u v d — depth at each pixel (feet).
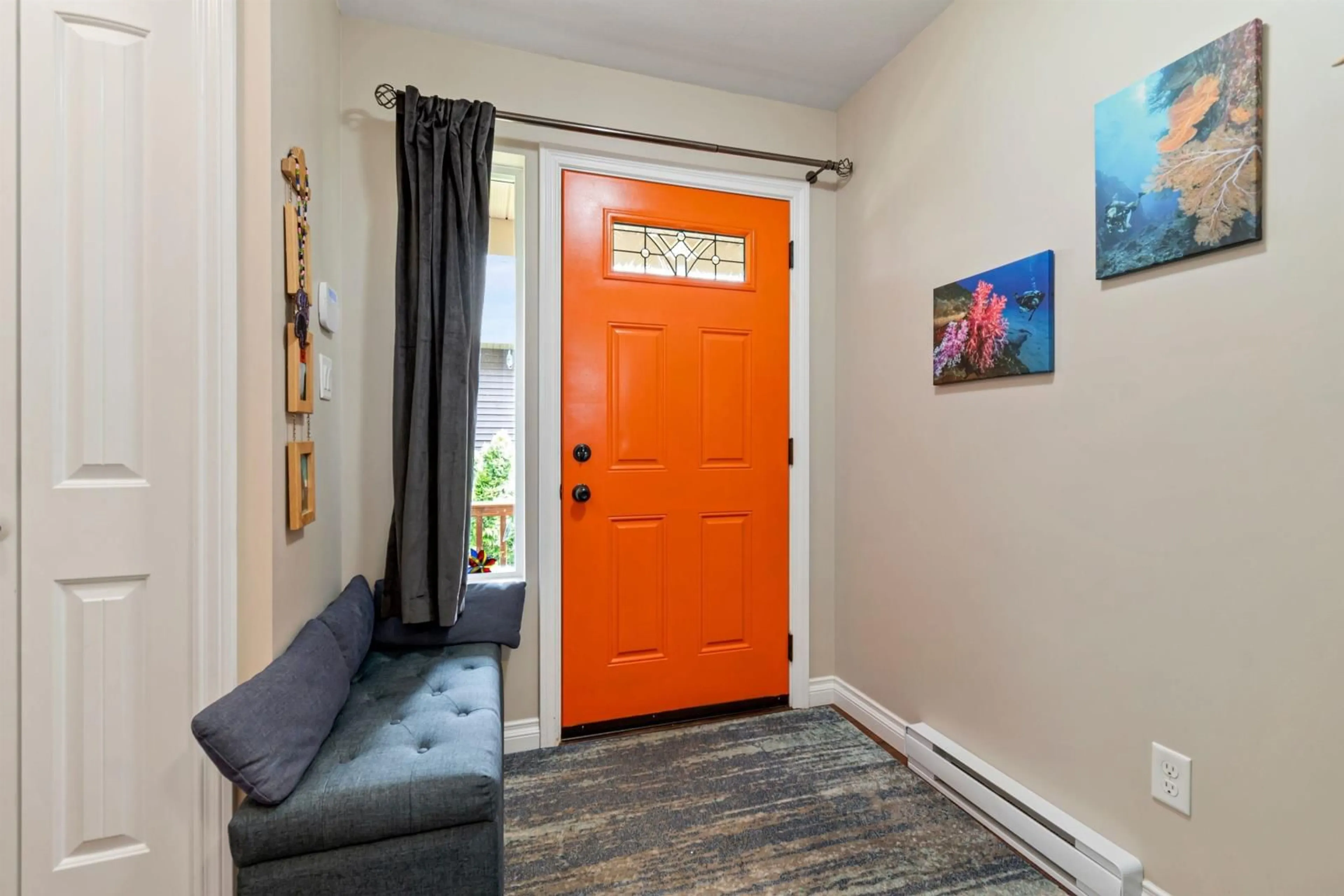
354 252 5.82
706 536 7.13
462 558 5.58
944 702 5.75
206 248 3.70
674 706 7.00
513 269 7.56
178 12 3.65
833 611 7.67
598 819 5.11
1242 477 3.40
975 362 5.32
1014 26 4.96
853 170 7.25
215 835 3.74
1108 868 3.98
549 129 6.41
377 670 5.09
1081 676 4.38
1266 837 3.29
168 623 3.67
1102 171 4.16
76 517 3.51
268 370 3.90
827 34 6.08
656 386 6.89
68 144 3.48
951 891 4.29
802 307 7.43
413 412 5.47
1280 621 3.23
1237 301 3.42
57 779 3.50
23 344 3.43
